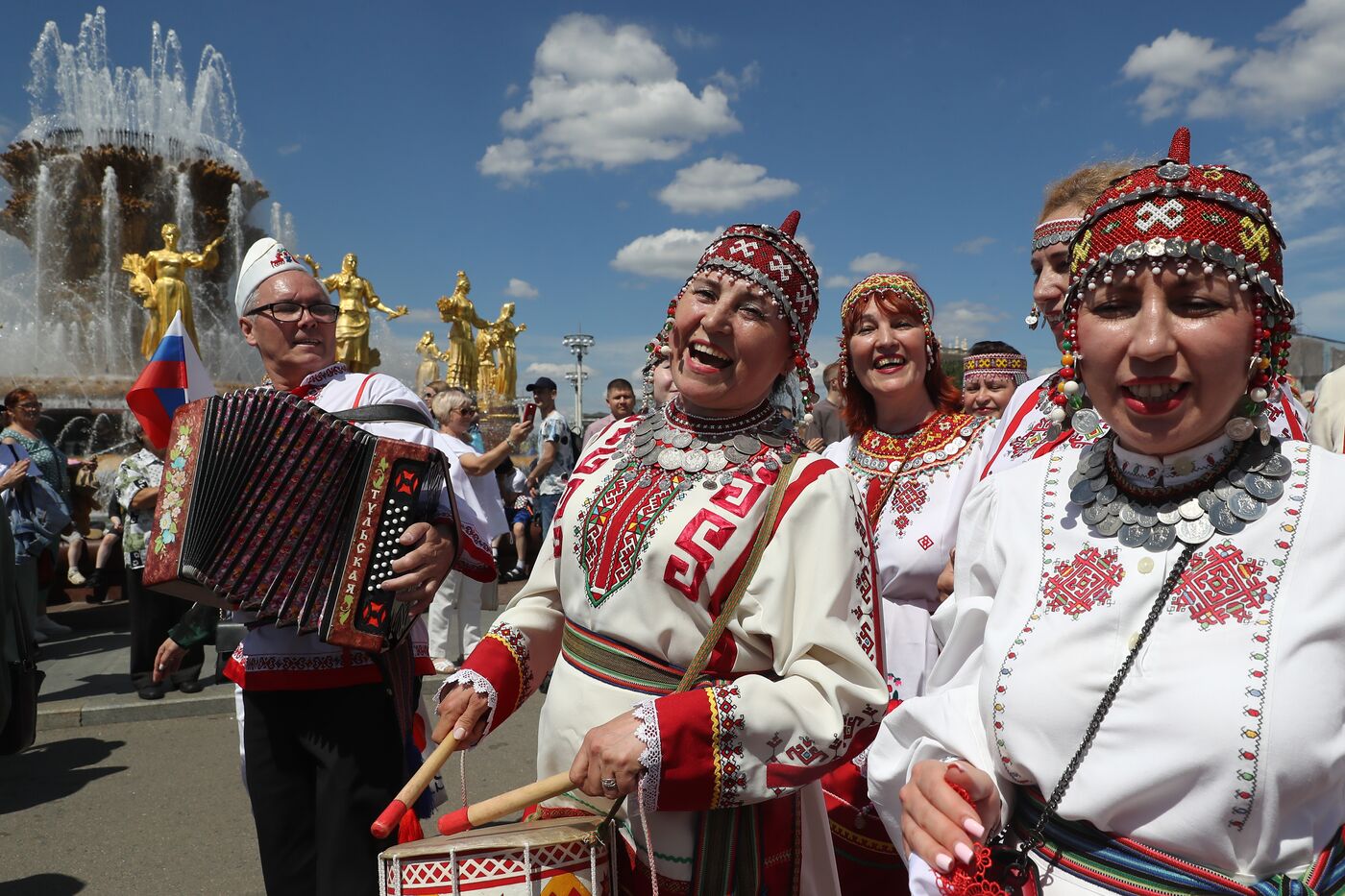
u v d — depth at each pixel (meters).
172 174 18.00
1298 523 1.20
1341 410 2.90
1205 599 1.21
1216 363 1.21
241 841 4.45
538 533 11.31
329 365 3.00
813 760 1.70
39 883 4.02
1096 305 1.30
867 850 2.54
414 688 2.77
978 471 2.81
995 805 1.37
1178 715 1.17
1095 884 1.25
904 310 3.03
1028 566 1.38
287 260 2.98
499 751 5.58
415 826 1.89
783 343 1.91
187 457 2.37
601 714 1.83
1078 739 1.26
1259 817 1.15
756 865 1.81
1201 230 1.21
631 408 9.02
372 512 2.38
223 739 6.01
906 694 2.83
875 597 1.87
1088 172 2.40
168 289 14.17
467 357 20.69
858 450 3.17
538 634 2.12
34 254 17.81
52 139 17.73
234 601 2.33
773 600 1.77
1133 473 1.32
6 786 5.21
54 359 17.41
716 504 1.81
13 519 7.64
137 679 6.53
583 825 1.78
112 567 10.89
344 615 2.34
